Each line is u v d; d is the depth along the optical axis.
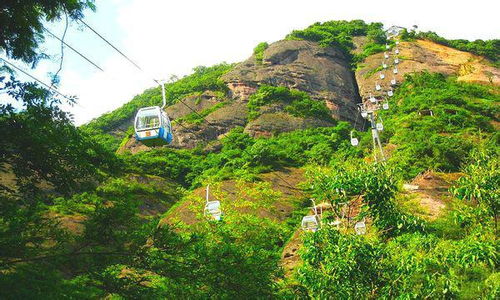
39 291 9.85
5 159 12.12
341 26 120.31
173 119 85.88
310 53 101.12
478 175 15.48
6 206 11.21
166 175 67.94
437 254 14.17
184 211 43.00
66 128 12.96
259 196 37.84
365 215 16.34
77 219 31.91
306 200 49.06
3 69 13.17
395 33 117.19
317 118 84.06
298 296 14.73
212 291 12.02
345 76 98.12
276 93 87.38
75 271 11.23
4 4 13.10
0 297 9.16
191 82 100.00
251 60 98.81
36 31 13.63
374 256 14.78
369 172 16.39
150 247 12.23
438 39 109.69
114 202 13.23
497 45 108.12
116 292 11.27
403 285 13.93
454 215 16.34
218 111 85.44
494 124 66.12
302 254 15.50
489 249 13.55
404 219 16.03
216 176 56.47
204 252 12.01
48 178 12.66
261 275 12.42
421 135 55.22
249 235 24.12
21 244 10.66
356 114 91.06
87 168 13.02
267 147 63.75
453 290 13.62
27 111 12.49
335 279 14.59
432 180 32.44
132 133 84.38
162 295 11.91
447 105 68.50
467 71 96.06
